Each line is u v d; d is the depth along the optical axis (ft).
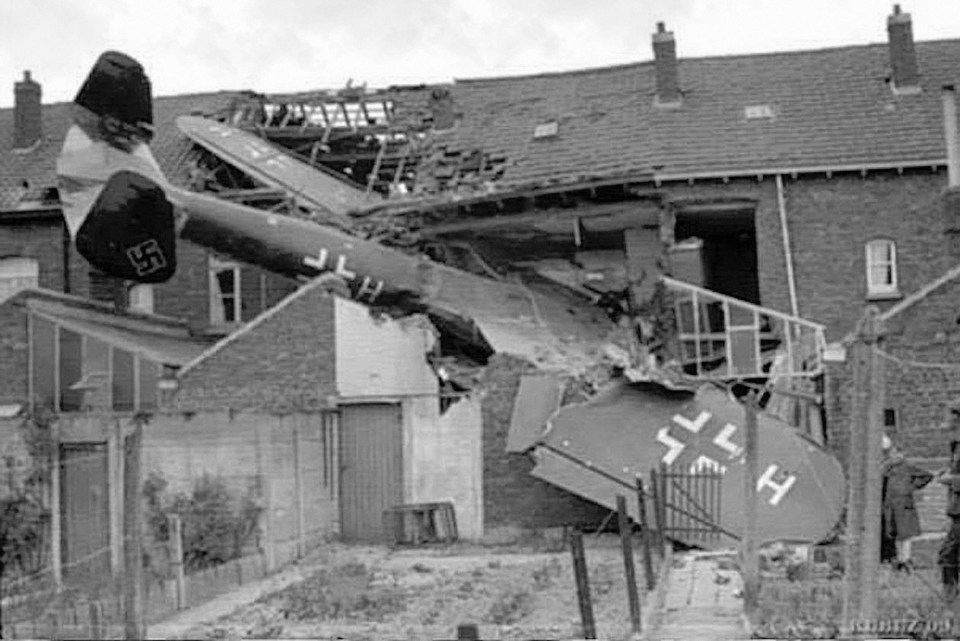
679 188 111.14
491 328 99.35
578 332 105.60
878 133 112.78
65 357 98.27
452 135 125.90
